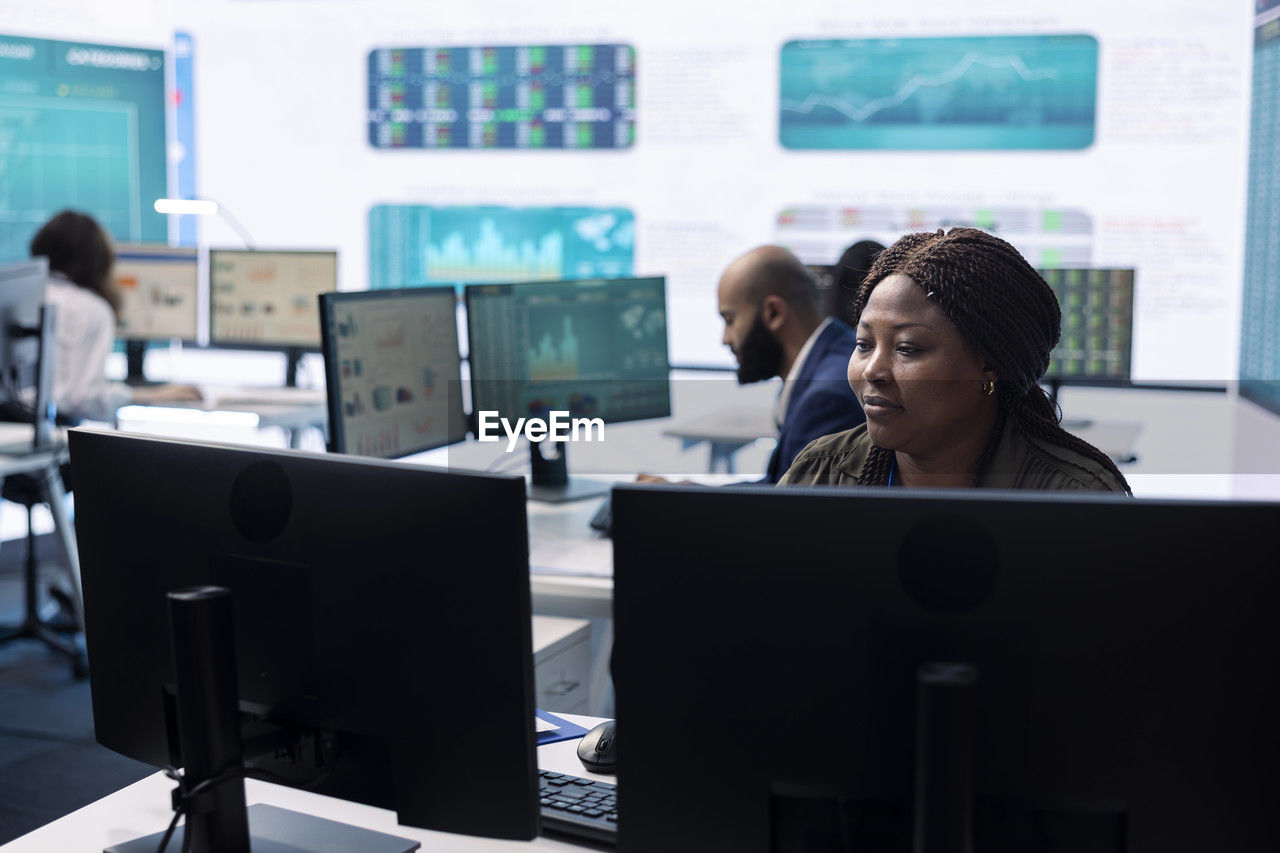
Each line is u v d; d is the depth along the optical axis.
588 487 2.62
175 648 1.00
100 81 6.21
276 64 6.28
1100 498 0.81
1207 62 5.06
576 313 2.59
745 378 2.36
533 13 5.91
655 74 5.78
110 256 4.03
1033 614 0.82
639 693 0.89
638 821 0.91
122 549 1.14
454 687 0.97
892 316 1.24
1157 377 5.21
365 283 6.31
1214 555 0.80
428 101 6.11
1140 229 5.22
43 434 3.29
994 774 0.84
